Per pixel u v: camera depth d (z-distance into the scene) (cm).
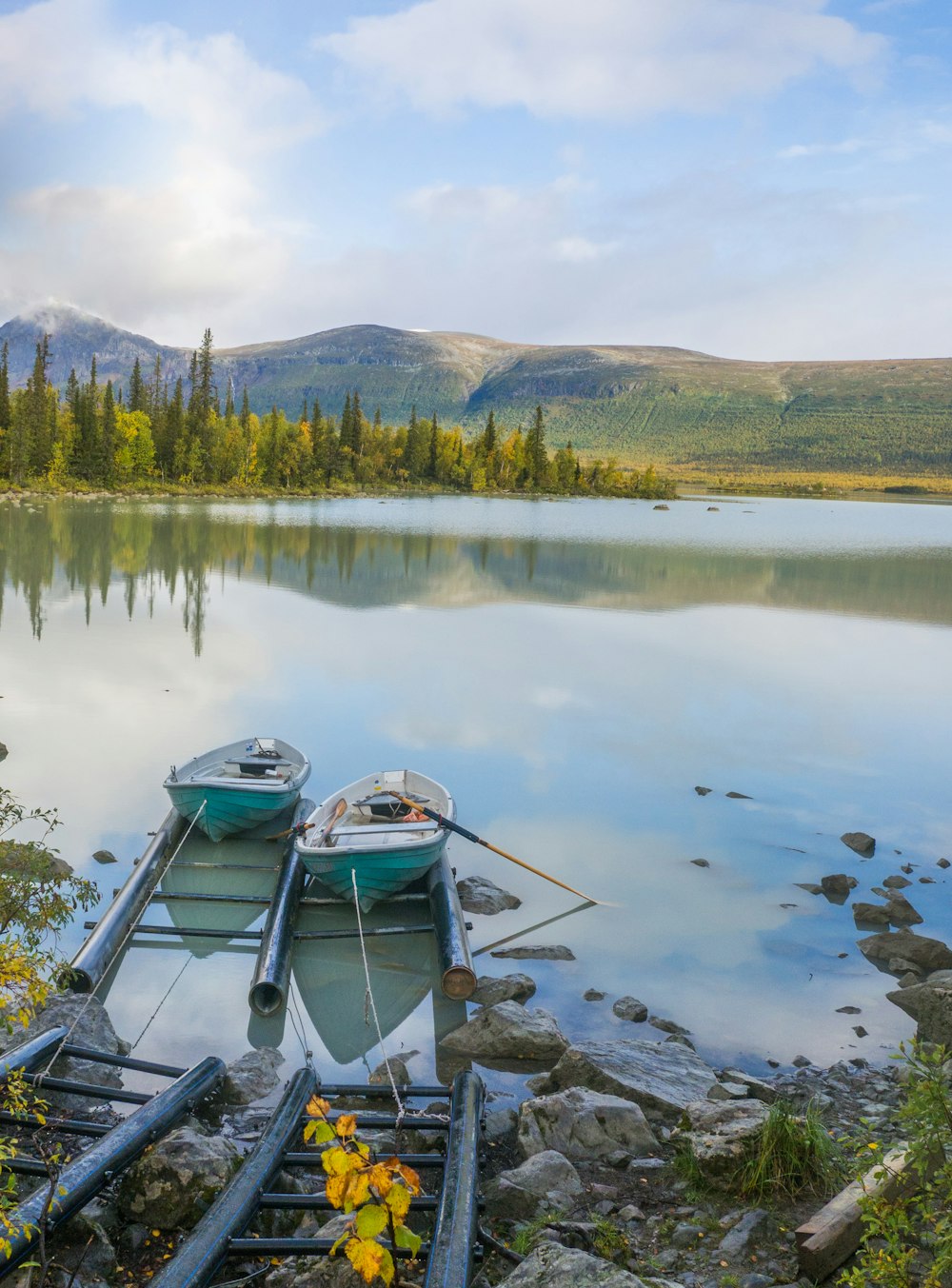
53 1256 568
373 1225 381
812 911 1287
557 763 1884
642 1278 555
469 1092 787
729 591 4762
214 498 12156
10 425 11088
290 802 1512
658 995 1068
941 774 1895
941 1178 506
